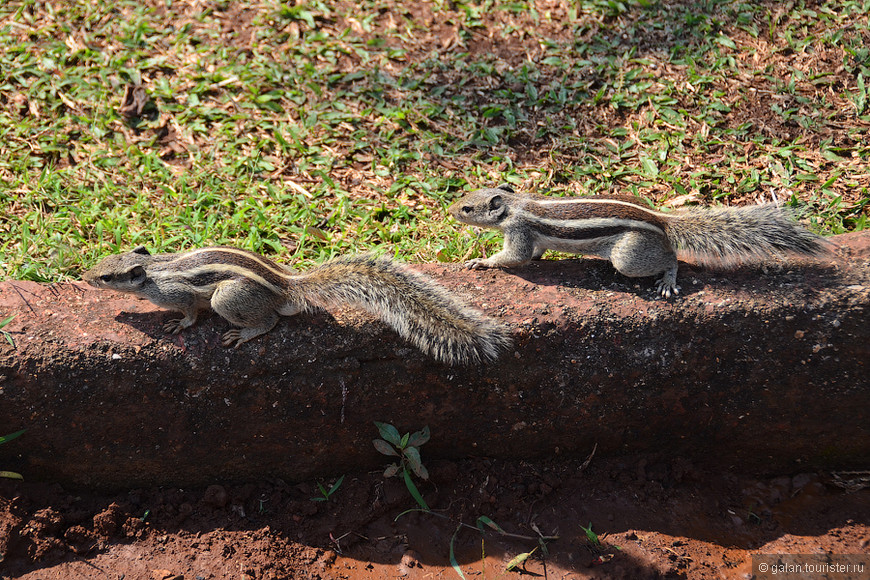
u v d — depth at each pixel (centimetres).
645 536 536
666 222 541
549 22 847
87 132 727
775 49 802
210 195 675
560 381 533
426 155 727
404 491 553
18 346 489
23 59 774
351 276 507
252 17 841
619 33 832
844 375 532
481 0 859
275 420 526
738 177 700
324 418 532
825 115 743
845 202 667
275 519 543
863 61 781
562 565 518
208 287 484
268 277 493
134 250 509
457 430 554
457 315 503
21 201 660
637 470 571
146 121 742
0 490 511
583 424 555
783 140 729
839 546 532
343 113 757
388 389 528
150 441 520
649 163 713
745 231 529
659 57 808
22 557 496
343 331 513
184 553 515
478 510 552
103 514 516
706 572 514
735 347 527
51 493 524
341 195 689
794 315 521
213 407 514
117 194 678
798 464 580
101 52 795
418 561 522
